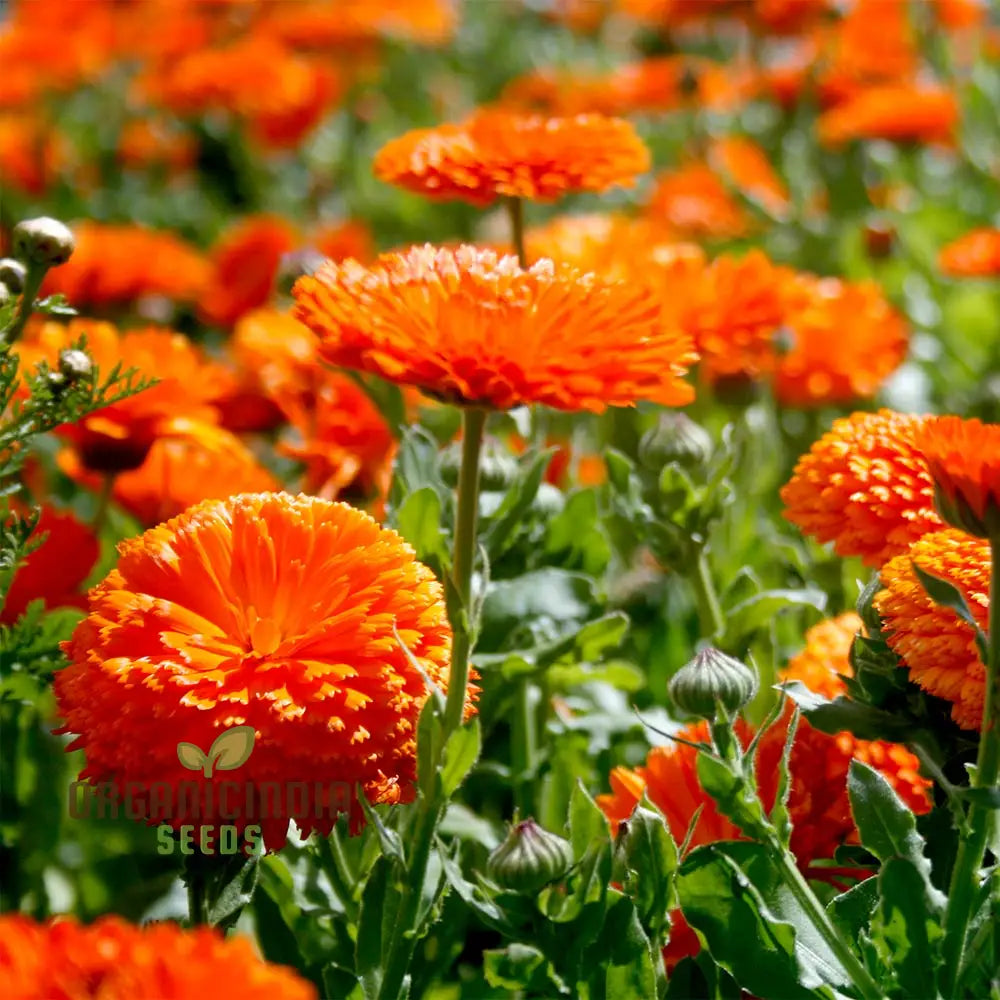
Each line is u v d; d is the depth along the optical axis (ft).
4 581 3.00
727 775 2.77
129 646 2.80
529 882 2.79
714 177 6.25
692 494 3.34
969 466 2.68
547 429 3.91
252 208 7.90
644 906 2.86
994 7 7.88
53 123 7.86
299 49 8.11
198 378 3.47
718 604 3.43
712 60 9.20
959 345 5.47
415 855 2.82
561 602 3.31
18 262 2.98
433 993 3.11
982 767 2.72
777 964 2.82
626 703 3.39
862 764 2.81
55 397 2.95
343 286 2.87
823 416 4.55
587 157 3.28
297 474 3.91
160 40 7.61
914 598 2.86
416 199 7.32
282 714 2.76
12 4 7.98
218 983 2.45
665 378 2.84
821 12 7.02
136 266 4.82
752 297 3.60
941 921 2.76
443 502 3.30
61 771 3.25
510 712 3.35
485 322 2.80
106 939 2.48
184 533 2.85
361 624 2.80
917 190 6.47
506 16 10.32
